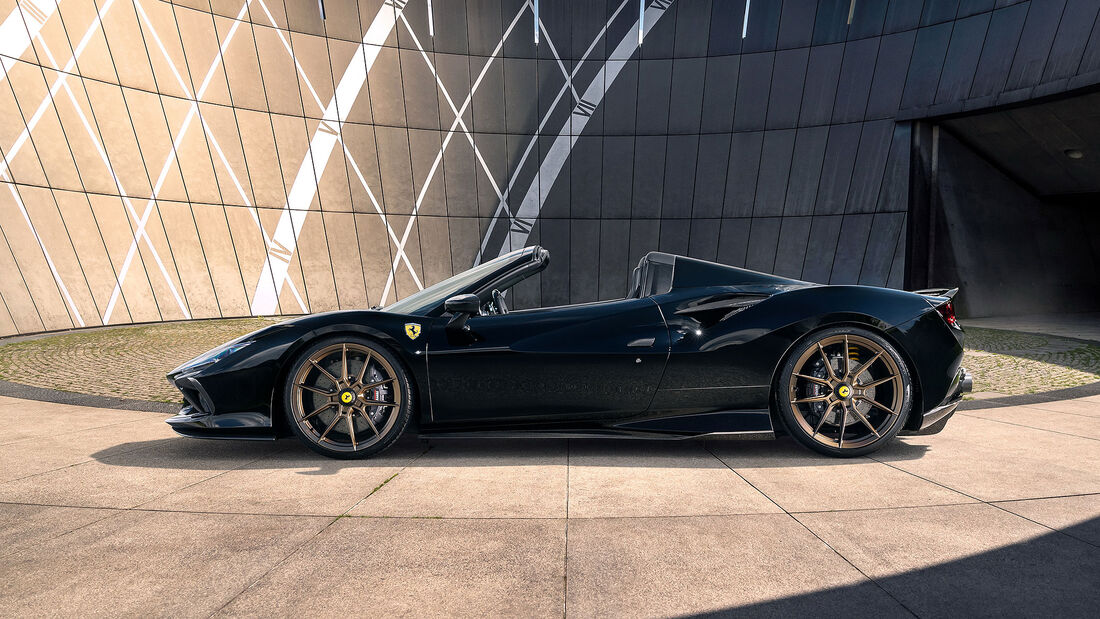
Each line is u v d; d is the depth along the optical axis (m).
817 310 2.55
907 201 14.48
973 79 13.28
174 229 12.58
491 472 2.31
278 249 14.19
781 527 1.71
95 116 11.59
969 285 14.60
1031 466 2.31
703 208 16.44
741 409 2.61
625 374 2.57
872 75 14.85
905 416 2.52
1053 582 1.35
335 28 15.41
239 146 13.88
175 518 1.81
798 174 15.66
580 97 16.86
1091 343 8.68
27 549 1.57
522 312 2.69
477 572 1.43
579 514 1.83
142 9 12.72
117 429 3.20
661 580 1.38
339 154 15.23
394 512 1.86
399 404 2.53
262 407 2.55
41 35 10.99
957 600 1.27
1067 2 11.74
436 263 16.05
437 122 16.28
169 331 10.43
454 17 16.52
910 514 1.80
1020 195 15.76
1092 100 11.98
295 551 1.56
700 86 16.52
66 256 10.65
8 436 3.02
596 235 16.78
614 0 16.88
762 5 16.06
